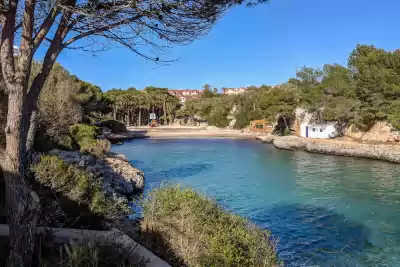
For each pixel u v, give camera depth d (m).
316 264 8.91
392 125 37.91
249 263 6.25
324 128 46.56
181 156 32.78
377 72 39.16
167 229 7.19
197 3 4.02
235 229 7.13
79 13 3.47
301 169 25.22
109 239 5.01
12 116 3.41
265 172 23.86
